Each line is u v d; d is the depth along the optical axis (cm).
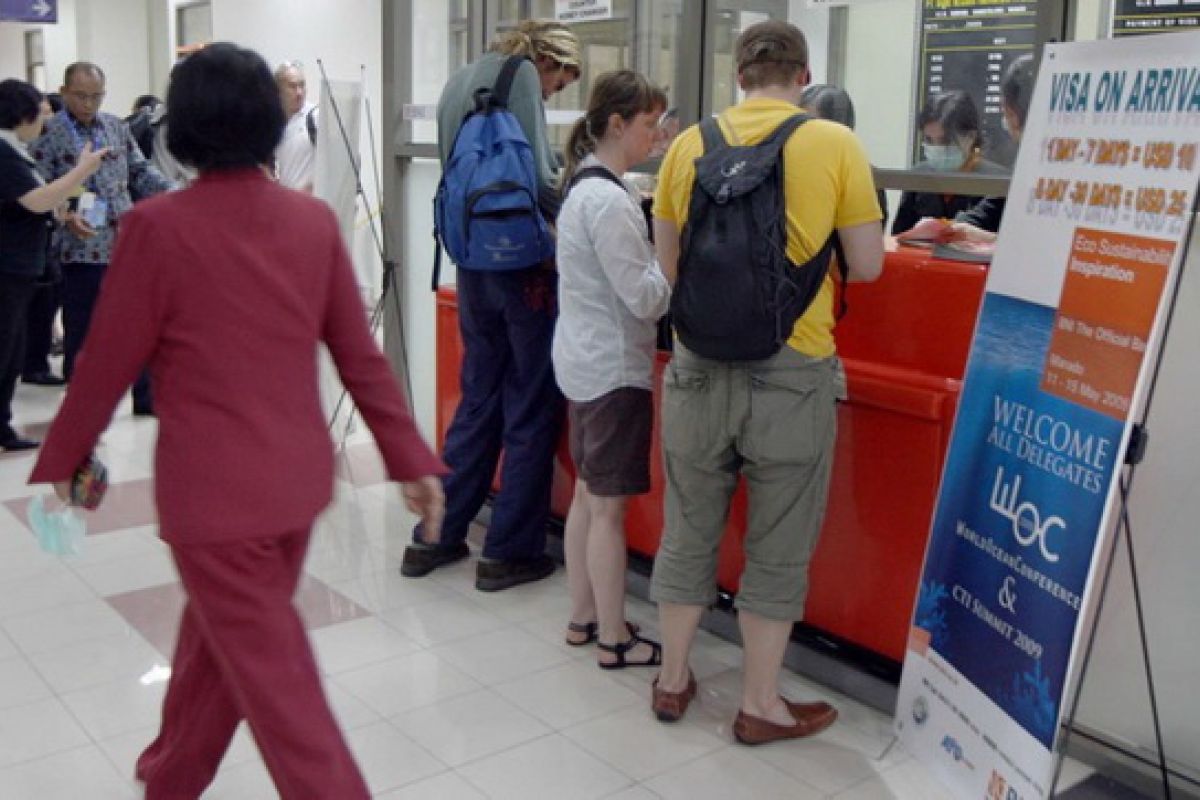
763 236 227
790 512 247
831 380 245
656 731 266
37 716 268
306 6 861
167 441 179
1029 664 209
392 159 448
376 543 384
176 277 175
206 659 206
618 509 289
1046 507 208
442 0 432
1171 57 189
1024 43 263
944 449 254
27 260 474
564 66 336
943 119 281
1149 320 188
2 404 489
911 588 265
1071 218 209
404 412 199
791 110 240
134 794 237
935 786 245
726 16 326
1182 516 231
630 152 282
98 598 337
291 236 184
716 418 244
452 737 261
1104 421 196
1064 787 244
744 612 256
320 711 187
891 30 294
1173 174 187
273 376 181
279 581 185
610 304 280
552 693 283
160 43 1145
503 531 345
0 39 1433
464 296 341
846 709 277
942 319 256
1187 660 234
